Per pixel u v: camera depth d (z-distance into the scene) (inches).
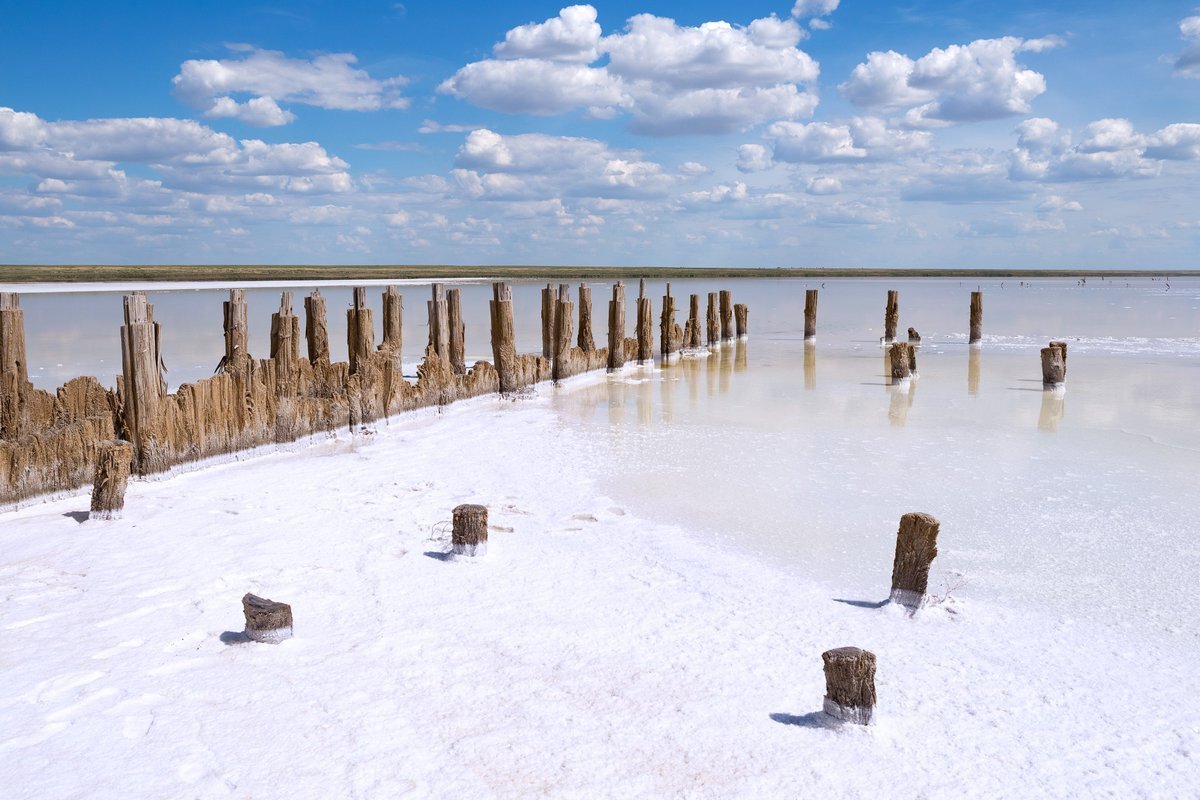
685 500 471.8
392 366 700.0
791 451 595.8
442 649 276.8
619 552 383.2
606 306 2266.2
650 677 261.1
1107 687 263.0
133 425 497.0
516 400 829.2
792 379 983.0
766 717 238.7
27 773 200.8
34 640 275.3
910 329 1380.4
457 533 366.9
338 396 653.3
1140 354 1199.6
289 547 377.7
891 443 621.6
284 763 208.2
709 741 225.1
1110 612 321.7
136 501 449.7
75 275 3981.3
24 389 509.7
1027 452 591.8
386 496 474.3
